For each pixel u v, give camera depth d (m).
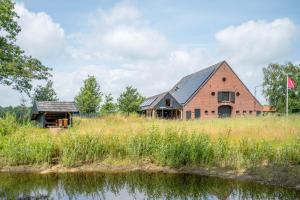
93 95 44.50
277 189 9.85
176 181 11.16
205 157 13.28
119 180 11.41
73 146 14.50
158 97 53.47
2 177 12.00
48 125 28.89
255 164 12.36
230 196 9.15
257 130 18.61
